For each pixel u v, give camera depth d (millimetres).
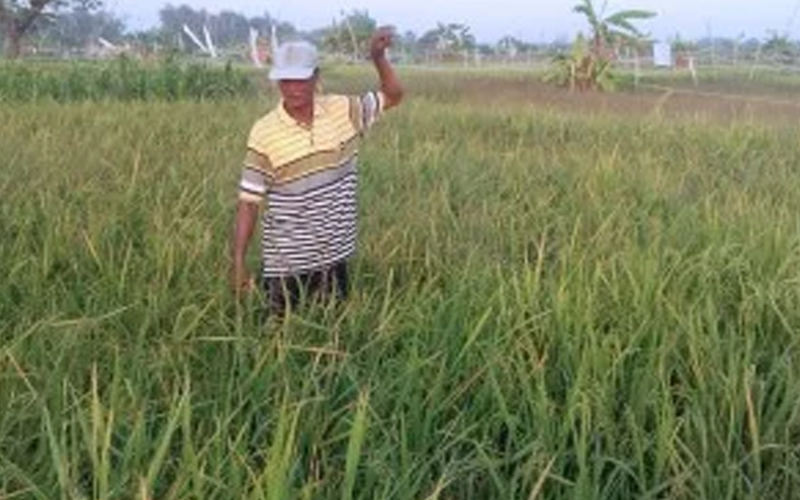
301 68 4652
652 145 12250
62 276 5234
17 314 4566
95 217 6117
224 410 3439
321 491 3145
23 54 56531
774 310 4492
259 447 3324
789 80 38719
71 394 3412
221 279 4992
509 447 3436
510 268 5125
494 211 7039
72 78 22578
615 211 6562
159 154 9602
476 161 10109
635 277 4902
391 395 3664
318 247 4973
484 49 75125
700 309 4566
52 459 3031
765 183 9023
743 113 22078
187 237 5906
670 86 34344
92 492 3049
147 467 3094
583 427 3223
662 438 3283
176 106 16812
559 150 12008
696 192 8539
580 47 30719
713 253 5465
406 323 4359
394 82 5145
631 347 3971
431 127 14000
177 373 3648
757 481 3246
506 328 4184
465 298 4637
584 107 24109
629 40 30812
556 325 4211
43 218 6398
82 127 12422
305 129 4809
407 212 6930
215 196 7199
